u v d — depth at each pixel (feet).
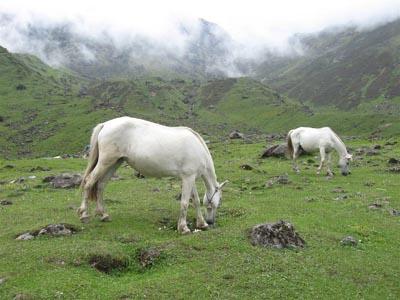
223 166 118.42
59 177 91.76
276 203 68.90
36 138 565.12
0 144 541.75
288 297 35.91
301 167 115.75
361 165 115.65
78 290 35.81
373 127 630.74
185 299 34.86
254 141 232.53
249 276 38.73
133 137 51.37
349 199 71.77
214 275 38.86
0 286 36.32
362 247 48.55
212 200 54.75
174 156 50.90
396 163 113.09
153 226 54.44
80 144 532.32
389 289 38.73
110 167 52.75
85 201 53.93
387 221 58.34
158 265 42.29
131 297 35.04
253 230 47.50
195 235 48.39
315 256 44.09
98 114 652.48
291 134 107.96
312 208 65.05
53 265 40.24
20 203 71.77
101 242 45.91
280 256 43.09
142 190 82.89
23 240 47.62
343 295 36.88
